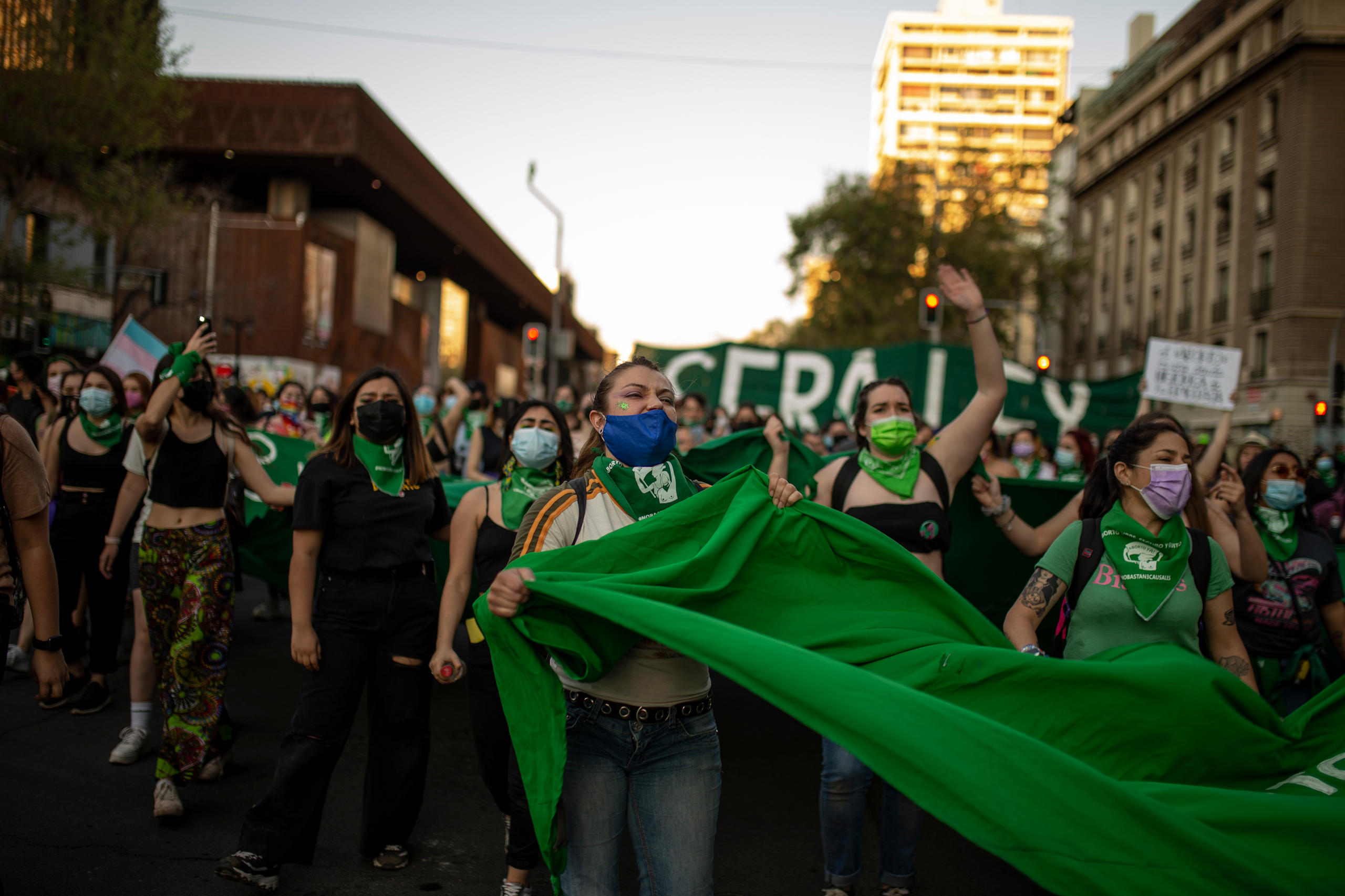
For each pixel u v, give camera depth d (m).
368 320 43.84
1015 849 1.85
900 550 2.72
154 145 20.77
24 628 6.01
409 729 3.56
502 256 60.66
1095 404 11.75
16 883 3.33
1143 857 1.91
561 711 2.17
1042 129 115.12
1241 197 35.19
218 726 4.24
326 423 8.51
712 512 2.54
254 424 6.66
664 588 2.28
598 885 2.29
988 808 1.87
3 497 2.66
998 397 3.91
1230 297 35.69
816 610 2.63
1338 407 20.98
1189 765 2.55
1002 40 115.38
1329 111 31.64
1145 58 43.41
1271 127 33.56
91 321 25.95
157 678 4.60
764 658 2.02
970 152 37.09
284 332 34.56
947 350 11.27
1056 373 51.62
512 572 2.19
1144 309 42.88
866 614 2.69
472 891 3.48
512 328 83.44
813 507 2.73
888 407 3.64
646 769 2.35
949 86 115.75
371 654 3.50
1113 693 2.53
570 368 75.06
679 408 8.15
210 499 4.16
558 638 2.21
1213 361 7.22
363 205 43.88
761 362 11.62
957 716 1.98
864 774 3.32
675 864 2.31
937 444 3.86
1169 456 2.97
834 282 36.78
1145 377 7.32
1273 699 3.98
